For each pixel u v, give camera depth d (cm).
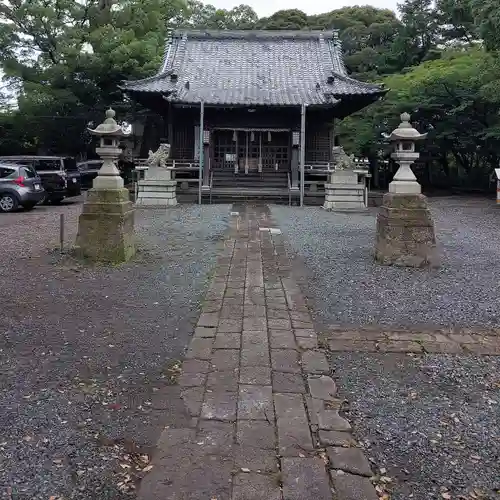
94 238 862
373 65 3666
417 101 2609
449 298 661
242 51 2753
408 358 467
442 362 457
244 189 2264
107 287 709
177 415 355
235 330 533
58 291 684
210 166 2388
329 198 1878
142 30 3338
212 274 795
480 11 1791
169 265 856
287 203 2150
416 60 3575
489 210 1903
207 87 2395
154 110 2650
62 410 361
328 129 2486
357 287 718
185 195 2152
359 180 2061
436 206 2077
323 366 441
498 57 1952
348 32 4041
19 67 3200
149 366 443
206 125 2370
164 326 550
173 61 2597
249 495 267
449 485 283
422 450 317
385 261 855
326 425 341
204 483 277
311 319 578
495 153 2700
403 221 845
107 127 849
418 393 396
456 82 2492
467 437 333
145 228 1305
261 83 2464
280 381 410
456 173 3484
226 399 378
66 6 3148
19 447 313
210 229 1299
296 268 842
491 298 659
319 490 272
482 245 1076
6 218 1583
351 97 2333
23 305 618
